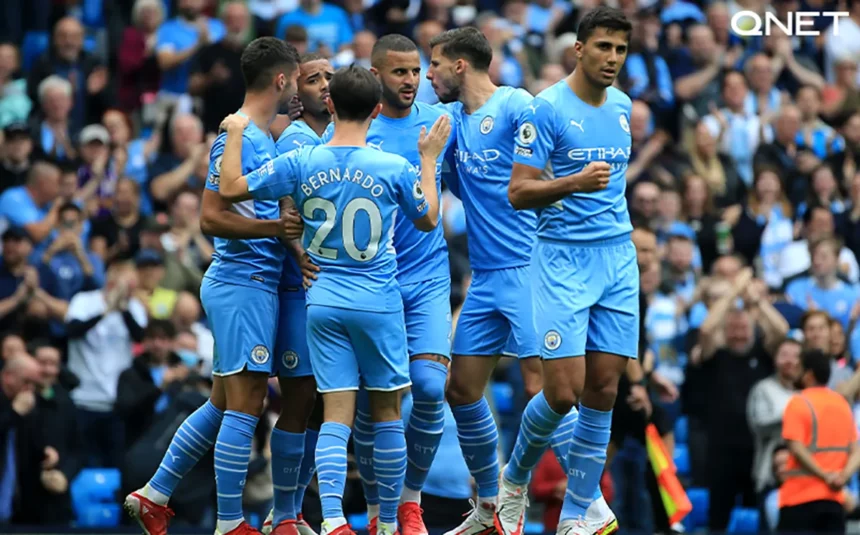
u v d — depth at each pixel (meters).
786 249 53.22
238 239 27.34
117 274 46.12
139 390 42.12
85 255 47.81
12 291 46.03
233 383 27.69
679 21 61.53
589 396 27.98
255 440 38.69
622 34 26.98
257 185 26.66
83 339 45.19
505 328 29.50
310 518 36.19
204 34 57.62
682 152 55.41
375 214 26.88
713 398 44.25
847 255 53.16
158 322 42.59
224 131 27.44
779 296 49.84
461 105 29.86
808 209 53.31
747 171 57.38
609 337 27.70
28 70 61.00
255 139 27.53
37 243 48.16
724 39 62.00
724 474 43.94
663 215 51.62
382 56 28.50
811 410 41.16
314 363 27.25
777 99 60.34
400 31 58.34
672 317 46.47
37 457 41.38
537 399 27.98
